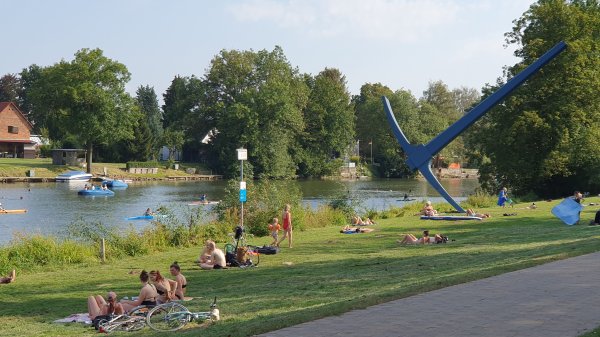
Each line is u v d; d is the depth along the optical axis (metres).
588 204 40.00
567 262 14.18
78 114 90.44
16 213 49.00
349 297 12.84
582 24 55.22
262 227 30.08
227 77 110.06
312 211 35.28
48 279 19.50
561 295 10.67
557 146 54.03
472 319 9.23
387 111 39.69
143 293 13.32
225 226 29.16
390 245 24.34
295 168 112.00
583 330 8.41
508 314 9.45
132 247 24.58
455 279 12.54
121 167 101.44
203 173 106.12
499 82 57.31
